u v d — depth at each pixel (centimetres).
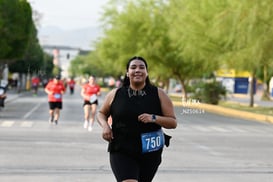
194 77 8762
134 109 891
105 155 2103
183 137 2980
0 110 5022
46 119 4028
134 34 7975
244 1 4766
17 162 1884
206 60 6097
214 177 1672
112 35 8162
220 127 3831
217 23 5056
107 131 889
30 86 12394
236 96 11988
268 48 4741
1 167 1773
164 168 1831
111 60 8781
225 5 5719
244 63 5303
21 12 6931
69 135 2861
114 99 908
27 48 7244
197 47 6031
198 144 2625
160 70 8244
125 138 891
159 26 7838
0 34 6800
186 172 1759
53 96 3588
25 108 5566
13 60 7662
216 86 7381
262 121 4756
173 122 898
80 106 6266
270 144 2714
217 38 5534
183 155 2186
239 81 12606
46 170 1730
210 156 2173
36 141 2550
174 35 6650
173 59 7931
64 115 4562
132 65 909
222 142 2753
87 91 3253
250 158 2138
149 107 898
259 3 4653
